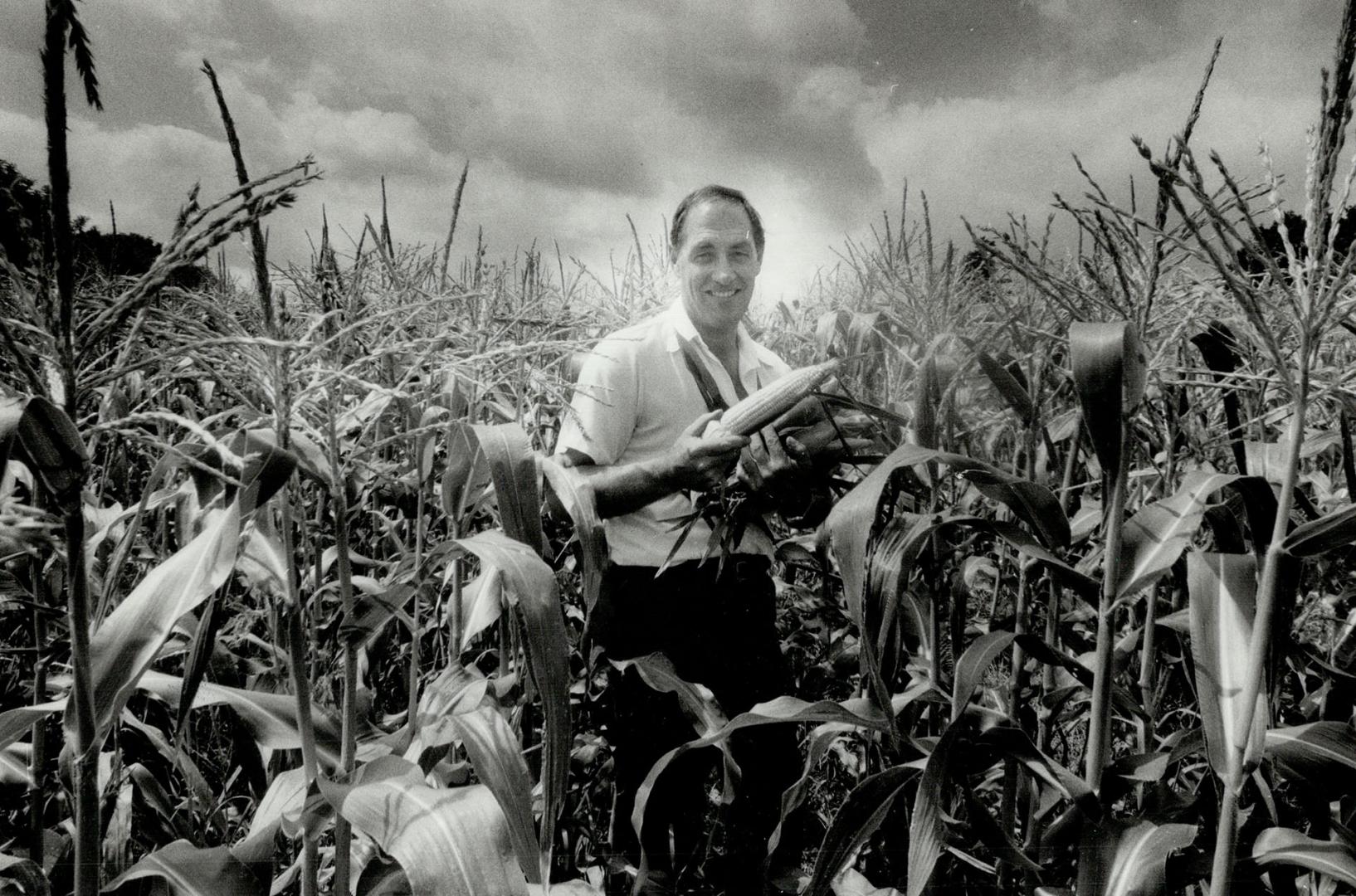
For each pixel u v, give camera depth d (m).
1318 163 1.44
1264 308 2.10
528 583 1.78
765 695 3.25
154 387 2.18
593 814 3.50
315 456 2.00
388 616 1.99
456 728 1.89
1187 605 2.73
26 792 2.26
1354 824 2.12
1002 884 2.39
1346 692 2.21
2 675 3.09
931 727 2.84
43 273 1.18
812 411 3.00
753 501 2.91
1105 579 1.93
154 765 2.79
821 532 2.63
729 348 3.45
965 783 2.13
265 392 1.73
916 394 2.52
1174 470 2.77
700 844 3.27
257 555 2.03
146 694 2.37
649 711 3.06
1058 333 2.51
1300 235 1.69
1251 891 1.84
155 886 1.85
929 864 1.96
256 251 1.58
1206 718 1.77
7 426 1.21
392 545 4.12
